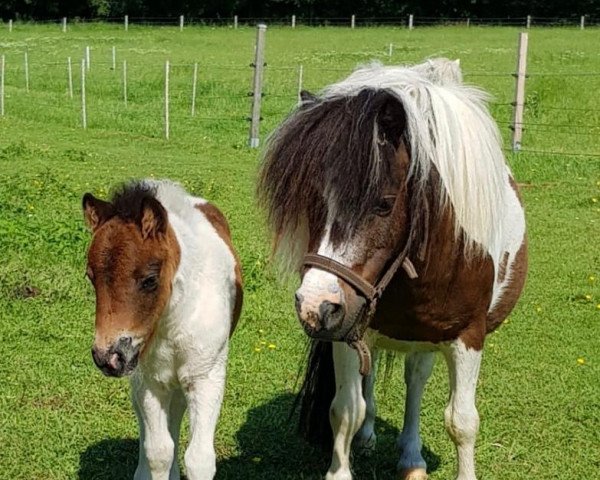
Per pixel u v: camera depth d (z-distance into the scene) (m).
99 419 5.38
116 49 35.06
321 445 4.91
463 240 3.84
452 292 3.91
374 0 54.28
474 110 3.94
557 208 11.38
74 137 16.55
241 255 8.56
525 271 4.89
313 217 3.42
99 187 11.84
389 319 3.97
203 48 36.28
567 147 15.79
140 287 3.63
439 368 6.40
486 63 29.33
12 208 9.95
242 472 4.89
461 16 54.34
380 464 5.07
